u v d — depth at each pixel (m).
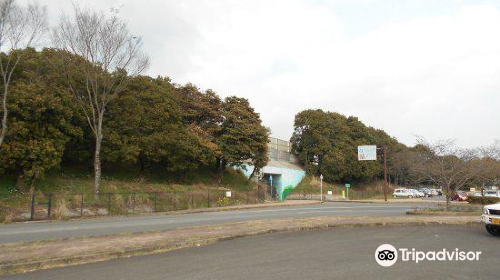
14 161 24.78
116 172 36.47
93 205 26.50
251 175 47.69
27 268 8.69
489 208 13.91
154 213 27.72
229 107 44.88
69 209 24.69
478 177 27.59
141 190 32.56
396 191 63.53
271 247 11.41
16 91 25.91
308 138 66.50
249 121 45.19
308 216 21.86
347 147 67.62
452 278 7.82
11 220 21.08
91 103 29.36
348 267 8.75
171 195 32.50
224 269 8.61
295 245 11.75
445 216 20.25
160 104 35.84
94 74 28.84
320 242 12.30
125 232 14.38
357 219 18.38
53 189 27.45
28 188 25.84
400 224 16.77
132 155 32.47
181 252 10.70
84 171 33.94
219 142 42.62
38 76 29.55
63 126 27.84
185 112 42.56
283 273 8.20
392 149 82.50
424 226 16.44
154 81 38.91
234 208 32.31
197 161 40.44
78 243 11.49
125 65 29.42
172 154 36.56
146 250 10.59
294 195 56.22
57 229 16.36
